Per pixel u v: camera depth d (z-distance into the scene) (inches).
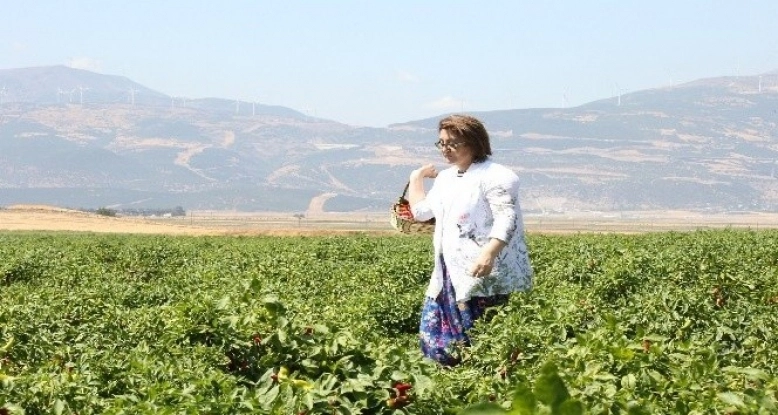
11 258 1082.7
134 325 461.4
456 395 281.9
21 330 429.1
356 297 639.8
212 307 333.7
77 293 639.8
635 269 643.5
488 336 349.1
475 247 364.2
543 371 109.1
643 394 237.0
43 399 277.1
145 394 279.6
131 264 1093.8
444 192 372.2
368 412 247.8
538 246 1105.4
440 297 372.2
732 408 204.5
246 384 300.2
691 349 275.9
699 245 1026.1
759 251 949.2
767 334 392.5
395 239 1561.3
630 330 381.7
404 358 276.7
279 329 301.3
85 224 4089.6
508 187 361.4
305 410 230.2
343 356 287.6
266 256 1045.8
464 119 367.6
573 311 404.5
